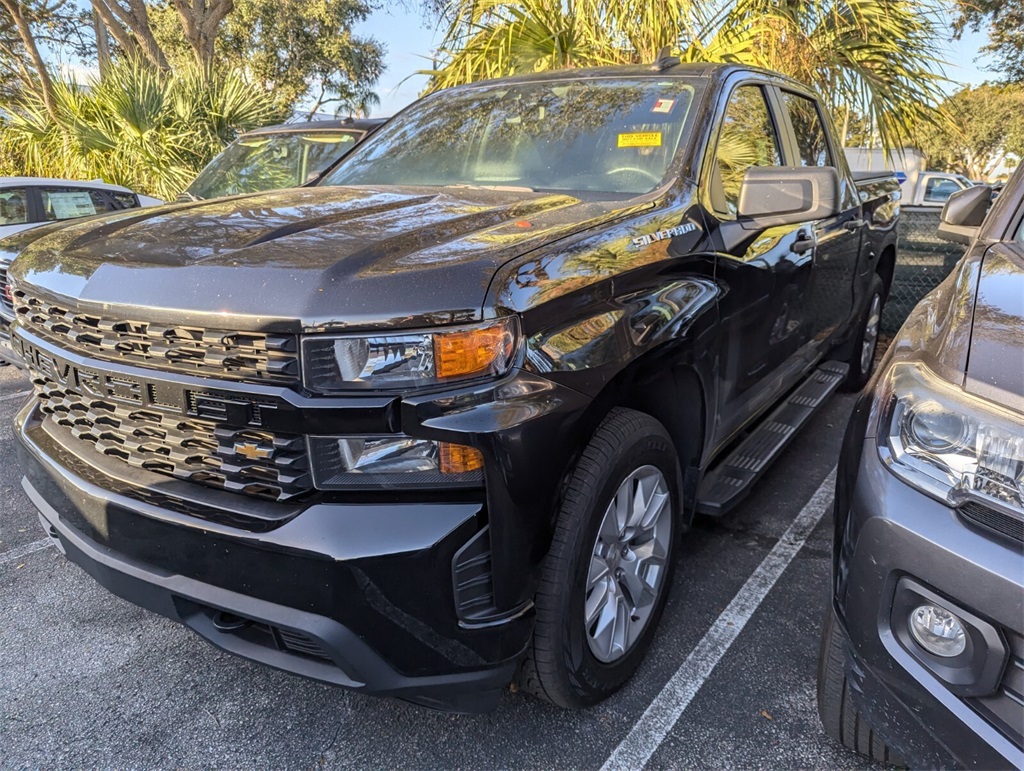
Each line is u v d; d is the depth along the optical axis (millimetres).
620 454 1969
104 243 2014
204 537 1700
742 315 2623
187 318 1674
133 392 1821
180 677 2359
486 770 1965
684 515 2600
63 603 2775
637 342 1979
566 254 1851
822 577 2855
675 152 2568
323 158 6621
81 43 18797
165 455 1845
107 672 2385
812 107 3914
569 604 1860
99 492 1871
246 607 1674
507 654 1725
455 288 1588
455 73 6227
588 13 5645
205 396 1701
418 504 1611
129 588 1896
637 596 2225
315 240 1815
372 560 1554
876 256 4516
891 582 1480
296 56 24484
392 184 2895
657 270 2145
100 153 9883
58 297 1939
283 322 1572
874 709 1559
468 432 1574
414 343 1562
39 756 2033
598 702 2121
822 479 3760
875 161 10617
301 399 1583
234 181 6621
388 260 1685
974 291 1768
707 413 2463
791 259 3039
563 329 1775
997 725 1344
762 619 2586
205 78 10914
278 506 1666
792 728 2092
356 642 1600
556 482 1735
